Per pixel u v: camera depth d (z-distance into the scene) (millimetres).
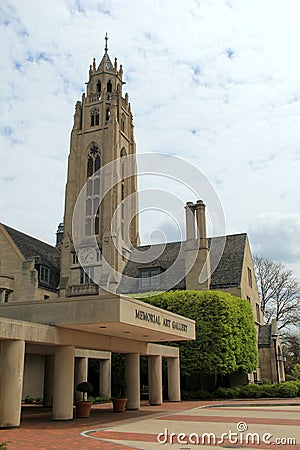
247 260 44656
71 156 61969
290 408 24484
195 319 34031
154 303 35969
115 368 34812
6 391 15156
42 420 17938
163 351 27203
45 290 43812
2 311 18344
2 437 13227
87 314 17047
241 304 36469
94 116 64375
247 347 35719
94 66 67938
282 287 50781
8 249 40906
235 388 32625
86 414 18984
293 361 57188
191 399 31781
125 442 12188
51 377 26625
